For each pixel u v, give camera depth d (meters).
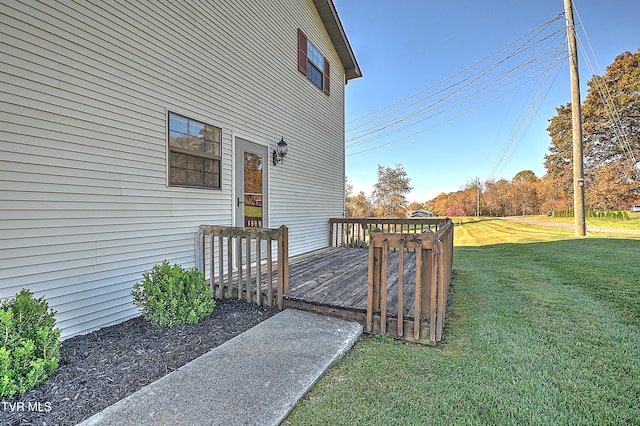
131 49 3.27
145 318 3.03
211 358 2.27
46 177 2.58
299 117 6.87
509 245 9.65
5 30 2.34
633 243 8.30
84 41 2.84
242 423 1.59
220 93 4.52
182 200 3.89
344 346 2.48
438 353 2.48
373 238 2.86
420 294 2.68
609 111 20.44
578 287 4.41
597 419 1.67
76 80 2.78
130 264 3.25
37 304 2.10
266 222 5.62
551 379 2.06
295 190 6.69
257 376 2.03
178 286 2.98
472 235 14.08
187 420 1.60
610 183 20.73
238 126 4.91
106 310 3.02
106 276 3.03
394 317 2.82
